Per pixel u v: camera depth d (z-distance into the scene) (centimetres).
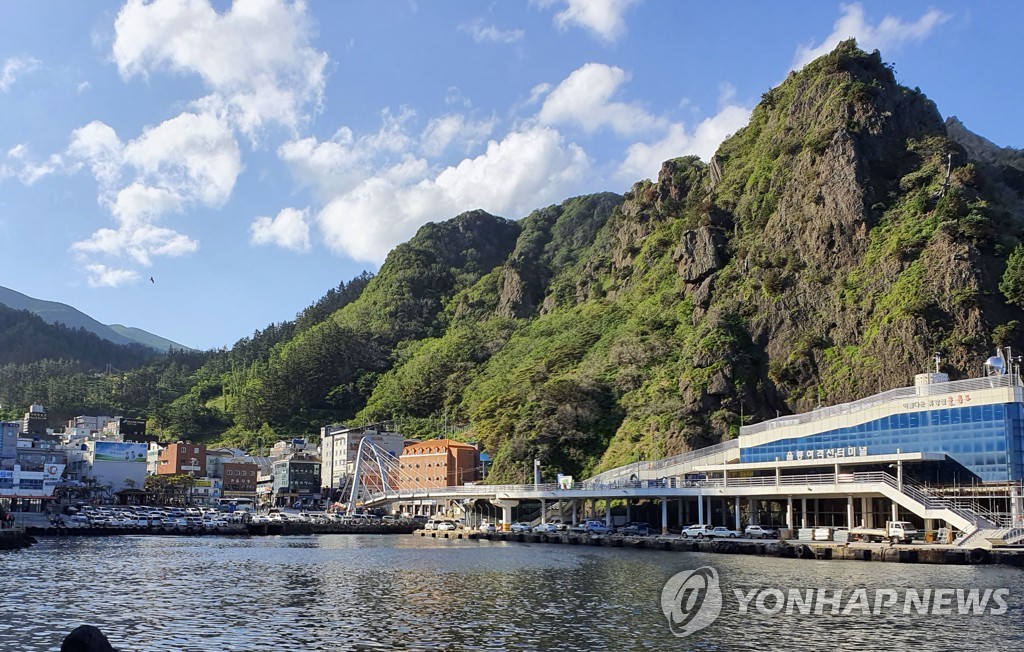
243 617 6141
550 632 5616
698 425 18188
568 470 19550
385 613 6334
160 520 18425
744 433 15262
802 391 18262
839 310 18738
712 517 15938
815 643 5306
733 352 19262
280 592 7462
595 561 10500
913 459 12219
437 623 5925
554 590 7594
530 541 15312
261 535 17688
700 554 11594
